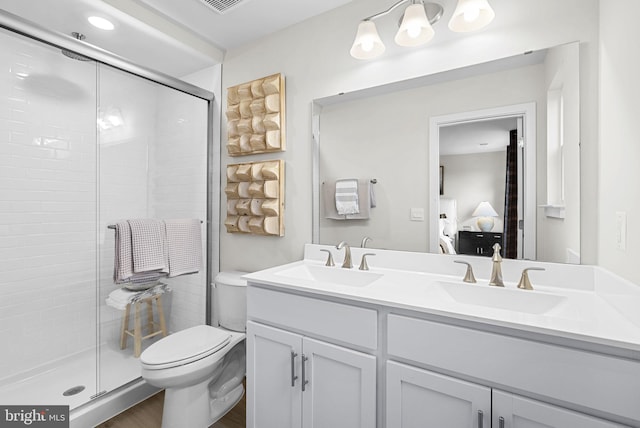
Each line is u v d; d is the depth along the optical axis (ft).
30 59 5.70
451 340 3.12
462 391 3.05
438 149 4.92
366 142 5.54
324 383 3.92
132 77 6.45
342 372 3.79
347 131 5.73
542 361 2.72
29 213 5.86
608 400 2.48
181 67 7.75
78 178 6.25
